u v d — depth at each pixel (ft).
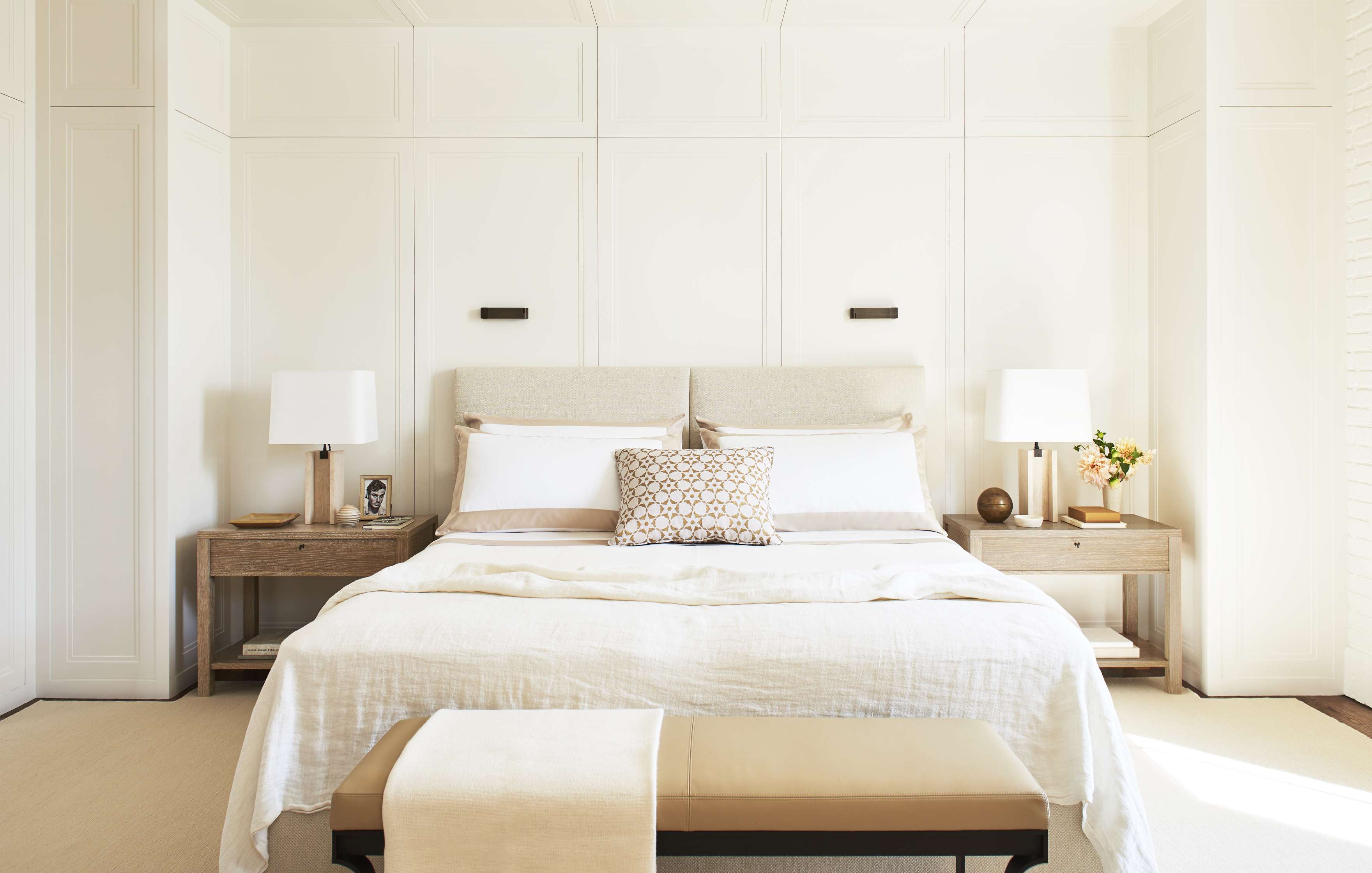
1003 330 12.34
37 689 10.64
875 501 10.43
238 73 12.11
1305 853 6.98
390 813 4.76
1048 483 11.40
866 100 12.25
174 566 10.70
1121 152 12.26
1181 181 11.34
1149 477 12.14
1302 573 10.75
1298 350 10.73
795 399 11.95
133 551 10.64
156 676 10.62
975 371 12.35
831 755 5.14
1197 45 10.94
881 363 12.34
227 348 12.03
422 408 12.30
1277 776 8.38
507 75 12.24
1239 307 10.77
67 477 10.62
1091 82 12.23
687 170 12.28
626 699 6.04
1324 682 10.73
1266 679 10.73
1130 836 5.72
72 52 10.61
